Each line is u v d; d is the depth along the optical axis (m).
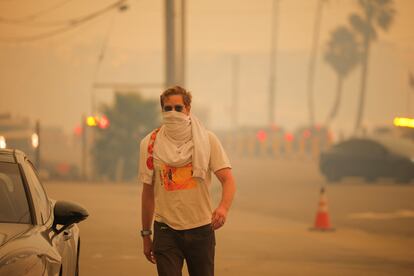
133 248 37.16
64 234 19.17
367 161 87.31
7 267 15.20
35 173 19.75
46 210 18.77
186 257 18.41
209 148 18.20
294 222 51.12
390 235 45.56
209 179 18.34
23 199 18.19
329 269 32.88
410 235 45.62
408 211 59.00
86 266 32.03
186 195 18.08
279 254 36.75
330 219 53.41
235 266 33.00
